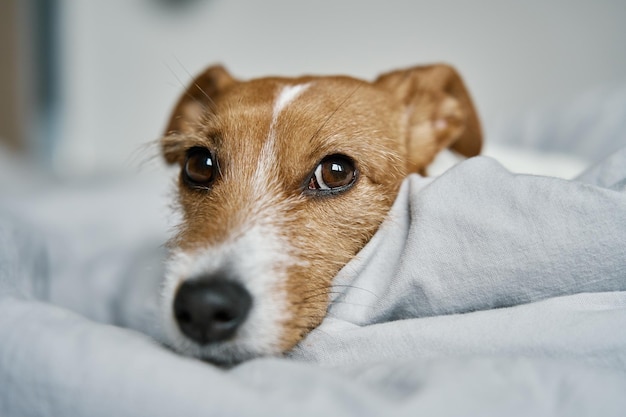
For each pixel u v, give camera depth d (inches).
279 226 8.0
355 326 7.2
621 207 6.4
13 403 5.7
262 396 5.4
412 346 6.4
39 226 13.0
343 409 5.2
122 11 28.8
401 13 24.1
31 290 8.4
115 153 30.4
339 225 8.5
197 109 11.1
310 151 8.7
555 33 22.1
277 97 9.2
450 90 11.1
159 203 15.5
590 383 5.3
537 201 6.7
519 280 6.7
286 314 7.3
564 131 14.4
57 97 30.4
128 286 10.6
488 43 23.0
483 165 7.2
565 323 6.2
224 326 7.0
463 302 6.8
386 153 9.3
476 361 5.6
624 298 6.5
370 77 25.1
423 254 6.9
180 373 5.6
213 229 7.8
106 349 5.8
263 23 26.5
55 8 29.5
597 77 22.0
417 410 5.1
